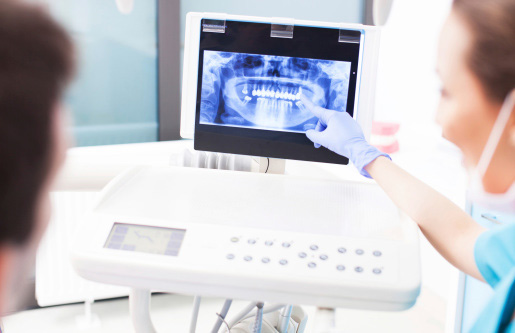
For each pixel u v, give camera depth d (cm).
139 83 239
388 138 226
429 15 217
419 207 79
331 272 66
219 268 66
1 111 25
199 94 98
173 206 79
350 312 216
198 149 100
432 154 222
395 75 244
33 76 26
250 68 97
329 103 96
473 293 151
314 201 85
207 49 97
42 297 202
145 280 68
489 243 73
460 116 59
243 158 108
